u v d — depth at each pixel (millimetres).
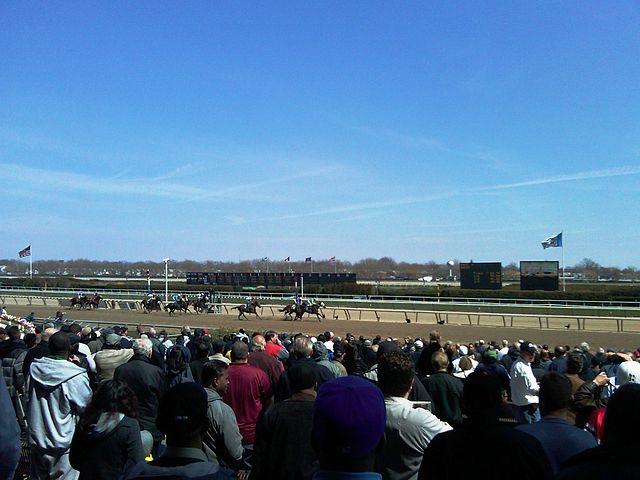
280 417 3197
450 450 2305
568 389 3000
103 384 3244
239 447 3939
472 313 29969
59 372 4062
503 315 27297
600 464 2061
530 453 2219
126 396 3203
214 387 4133
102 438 3107
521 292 37375
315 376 3572
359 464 1853
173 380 5008
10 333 6898
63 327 11102
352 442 1817
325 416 1849
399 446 3084
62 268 147375
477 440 2271
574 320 28078
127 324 27219
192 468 2277
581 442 2834
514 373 6195
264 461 3170
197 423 2410
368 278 107625
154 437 4852
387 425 3113
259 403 4750
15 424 2156
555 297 36375
